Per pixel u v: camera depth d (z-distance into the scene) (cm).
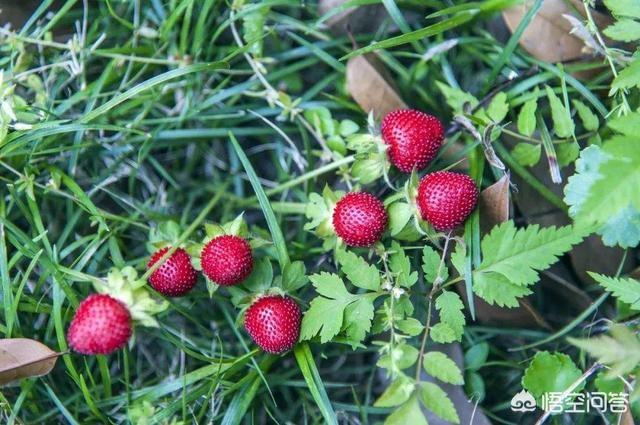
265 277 25
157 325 24
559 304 29
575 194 26
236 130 30
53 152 28
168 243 26
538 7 27
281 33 30
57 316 26
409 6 30
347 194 25
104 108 26
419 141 25
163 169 30
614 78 26
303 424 29
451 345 28
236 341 29
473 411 26
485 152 27
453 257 25
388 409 28
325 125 29
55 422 28
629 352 23
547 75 28
